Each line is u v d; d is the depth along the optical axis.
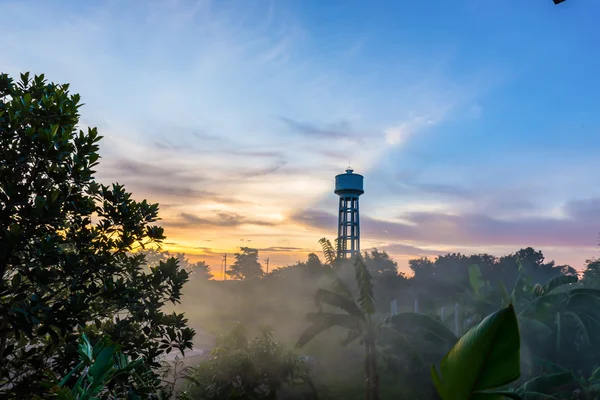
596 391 10.84
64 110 6.38
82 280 6.26
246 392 10.37
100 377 3.70
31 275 5.43
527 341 14.38
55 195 5.64
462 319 18.36
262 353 11.06
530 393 10.12
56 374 6.09
